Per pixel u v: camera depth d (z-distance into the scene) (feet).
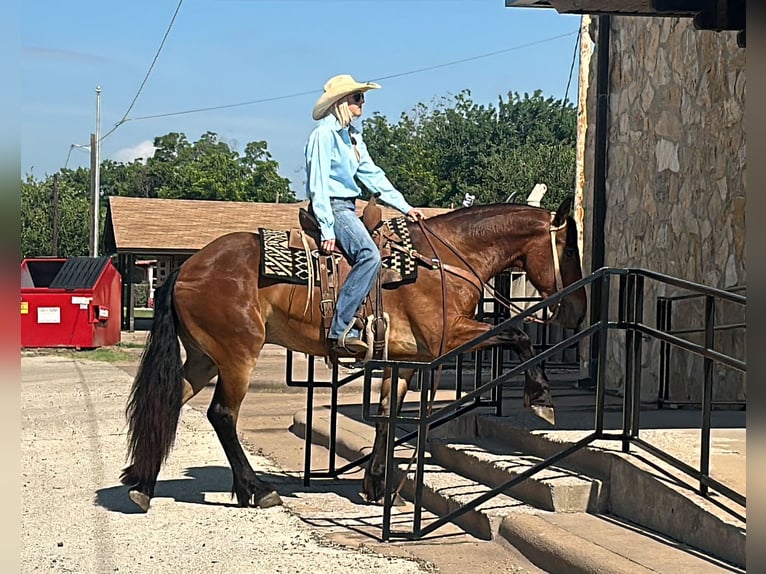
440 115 247.91
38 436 35.35
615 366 39.93
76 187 279.49
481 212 24.64
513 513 20.86
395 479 25.25
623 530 19.38
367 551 20.25
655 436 23.49
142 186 284.82
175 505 24.59
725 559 17.11
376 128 254.06
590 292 42.34
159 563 19.43
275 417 41.24
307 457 27.25
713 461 20.49
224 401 23.52
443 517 21.40
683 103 35.45
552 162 169.58
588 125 43.70
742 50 31.35
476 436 27.99
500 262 24.59
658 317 30.89
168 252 117.19
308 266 22.98
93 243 128.16
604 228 42.04
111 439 34.71
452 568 18.93
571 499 20.90
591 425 25.82
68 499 25.21
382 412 24.84
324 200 22.63
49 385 53.47
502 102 212.43
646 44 38.47
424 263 23.50
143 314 156.04
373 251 22.77
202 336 23.12
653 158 37.76
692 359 34.37
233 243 23.53
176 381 23.02
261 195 253.03
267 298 23.21
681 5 24.38
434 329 23.44
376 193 24.17
